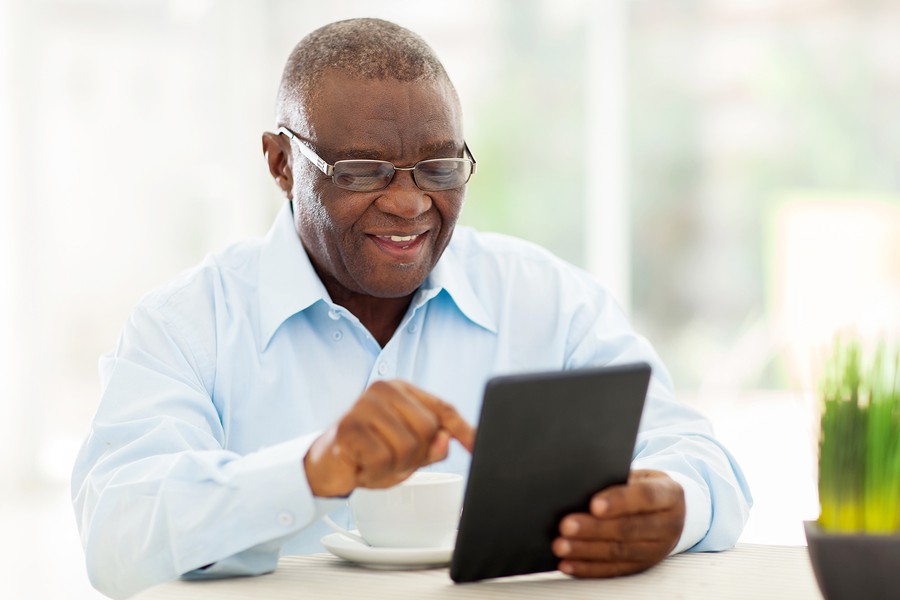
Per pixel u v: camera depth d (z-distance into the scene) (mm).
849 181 7227
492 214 7434
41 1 6910
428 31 7445
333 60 2201
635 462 1968
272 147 2432
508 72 7395
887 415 1286
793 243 7273
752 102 7273
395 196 2145
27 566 4754
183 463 1714
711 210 7352
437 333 2523
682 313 7391
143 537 1718
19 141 6832
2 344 6832
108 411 2074
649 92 7352
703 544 1855
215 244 7430
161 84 7281
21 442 6855
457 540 1489
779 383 7273
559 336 2562
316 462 1604
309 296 2352
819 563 1279
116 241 7188
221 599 1487
